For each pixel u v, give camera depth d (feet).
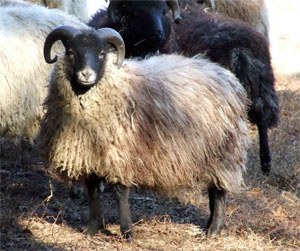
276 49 158.10
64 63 55.31
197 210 68.13
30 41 71.10
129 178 55.93
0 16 71.36
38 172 78.02
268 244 59.77
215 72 61.46
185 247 58.18
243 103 62.39
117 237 58.95
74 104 55.21
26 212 65.26
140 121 55.72
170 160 56.49
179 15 79.10
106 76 55.11
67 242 58.39
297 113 100.89
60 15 75.77
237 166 61.05
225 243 59.36
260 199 71.61
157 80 57.82
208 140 58.49
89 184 58.85
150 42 76.79
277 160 82.79
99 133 55.01
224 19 84.84
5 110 68.49
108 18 78.79
